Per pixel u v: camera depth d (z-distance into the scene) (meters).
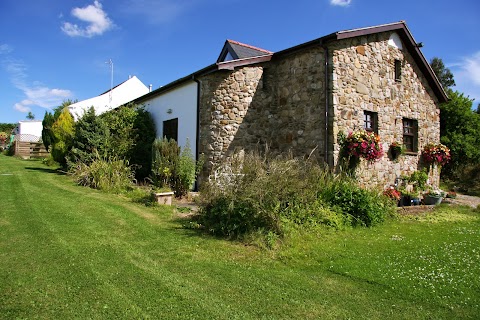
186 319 2.68
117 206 6.86
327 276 3.75
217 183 5.58
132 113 12.49
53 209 6.22
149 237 4.93
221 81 9.52
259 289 3.32
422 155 11.18
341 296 3.24
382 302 3.13
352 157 8.67
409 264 4.19
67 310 2.73
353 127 8.77
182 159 8.70
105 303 2.87
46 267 3.56
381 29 9.45
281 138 9.69
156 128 12.67
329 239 5.24
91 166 9.63
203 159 9.53
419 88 11.22
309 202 5.80
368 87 9.27
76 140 11.14
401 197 9.67
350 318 2.82
